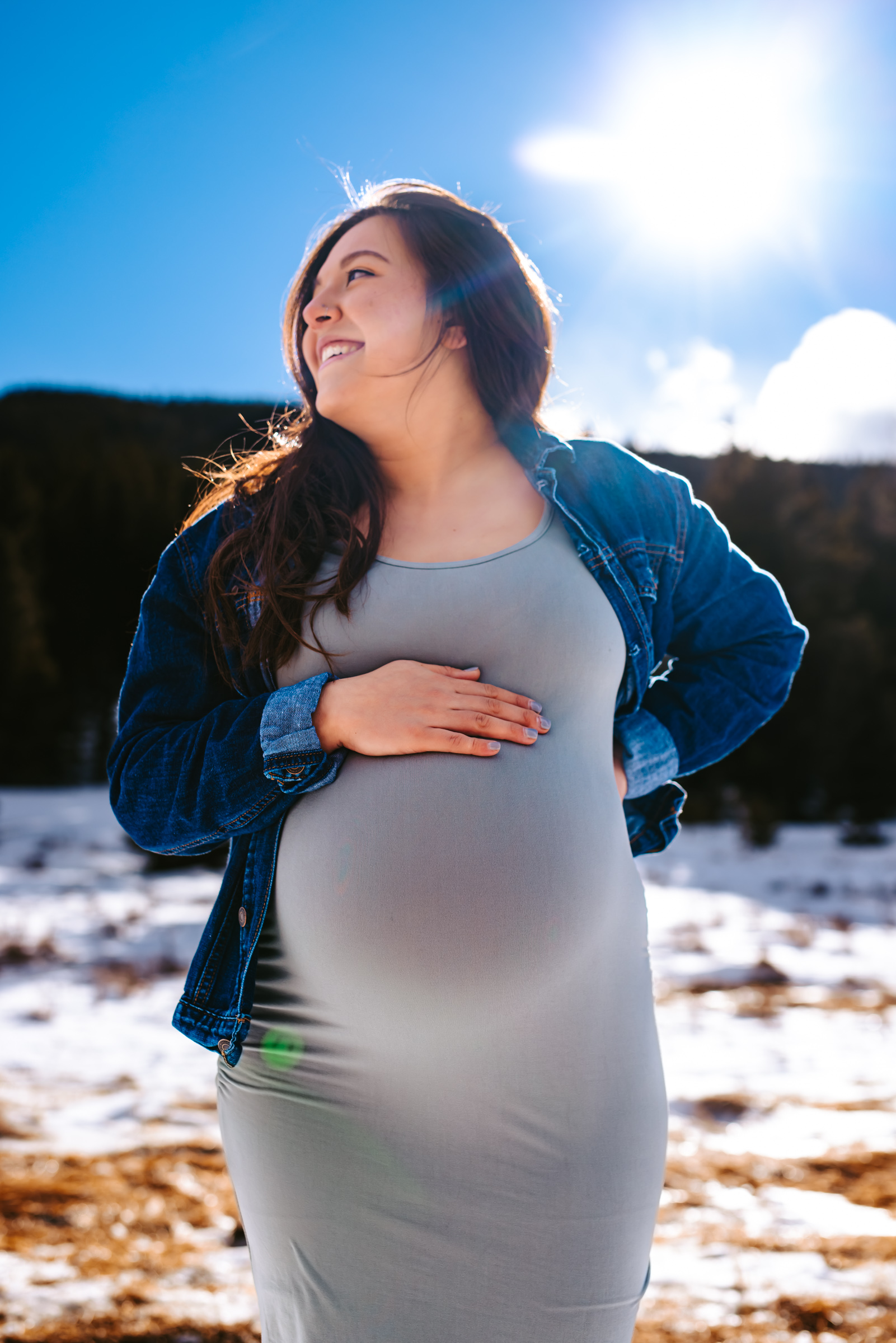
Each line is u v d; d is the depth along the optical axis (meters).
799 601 29.11
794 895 13.40
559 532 1.36
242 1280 2.74
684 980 7.84
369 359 1.33
